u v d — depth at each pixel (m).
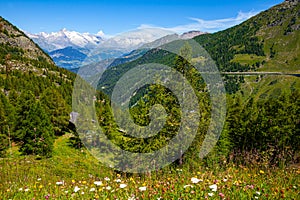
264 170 10.12
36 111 53.19
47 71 163.00
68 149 50.19
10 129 55.38
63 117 65.31
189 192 6.26
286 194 6.48
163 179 8.40
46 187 8.09
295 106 34.31
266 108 36.50
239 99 37.34
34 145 47.84
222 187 6.71
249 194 6.32
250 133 31.86
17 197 7.35
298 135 31.41
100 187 7.30
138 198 6.22
